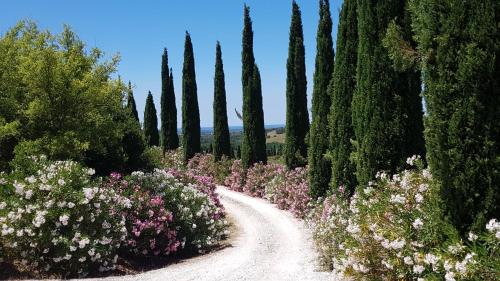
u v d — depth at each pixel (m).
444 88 5.04
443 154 5.07
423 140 8.59
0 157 12.93
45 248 8.79
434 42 5.31
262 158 26.88
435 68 5.24
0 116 12.12
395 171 8.45
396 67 6.80
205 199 14.37
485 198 4.84
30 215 8.77
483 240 4.86
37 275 8.62
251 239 14.38
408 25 8.45
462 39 4.94
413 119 8.53
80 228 9.30
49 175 9.16
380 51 8.60
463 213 5.00
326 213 11.26
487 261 4.53
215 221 14.48
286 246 12.78
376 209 6.52
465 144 4.89
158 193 12.81
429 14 5.34
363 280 6.61
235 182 27.31
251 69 27.80
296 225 16.58
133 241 11.07
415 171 7.08
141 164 16.38
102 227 9.66
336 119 12.79
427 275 5.30
